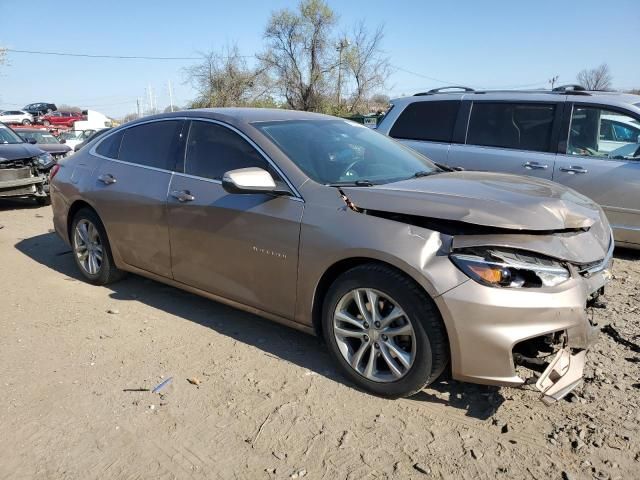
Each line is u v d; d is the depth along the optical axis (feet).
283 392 10.66
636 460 8.58
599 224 11.04
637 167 18.93
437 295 9.23
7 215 29.45
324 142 12.92
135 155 15.23
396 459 8.73
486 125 21.86
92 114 164.45
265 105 140.36
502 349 9.05
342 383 10.96
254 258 11.83
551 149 20.54
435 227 9.70
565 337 9.26
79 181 16.49
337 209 10.64
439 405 10.18
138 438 9.34
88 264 16.93
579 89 21.88
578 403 10.12
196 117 13.93
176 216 13.38
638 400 10.16
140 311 14.78
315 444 9.12
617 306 14.79
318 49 135.33
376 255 9.87
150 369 11.62
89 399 10.50
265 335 13.21
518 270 9.05
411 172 13.11
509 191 10.69
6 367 11.77
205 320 14.14
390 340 10.12
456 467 8.53
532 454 8.79
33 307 15.19
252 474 8.46
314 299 11.09
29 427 9.66
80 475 8.48
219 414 9.98
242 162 12.41
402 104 24.14
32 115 168.25
